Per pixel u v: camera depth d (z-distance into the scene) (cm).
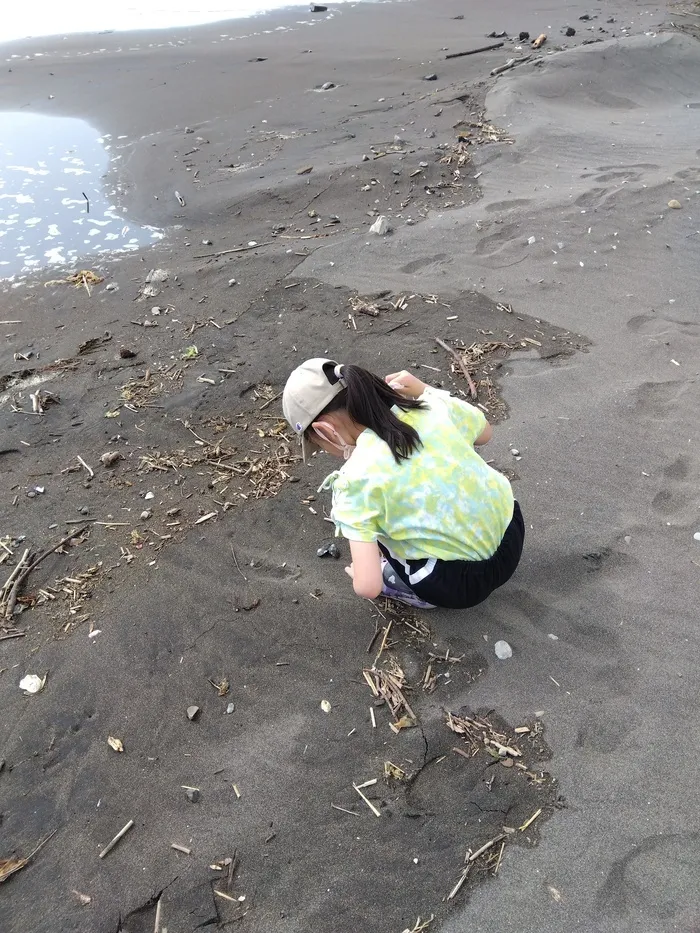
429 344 423
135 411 385
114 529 310
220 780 219
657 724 225
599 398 372
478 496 222
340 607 269
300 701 239
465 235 544
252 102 869
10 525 315
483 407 373
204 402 388
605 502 309
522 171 646
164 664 253
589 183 611
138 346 445
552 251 517
